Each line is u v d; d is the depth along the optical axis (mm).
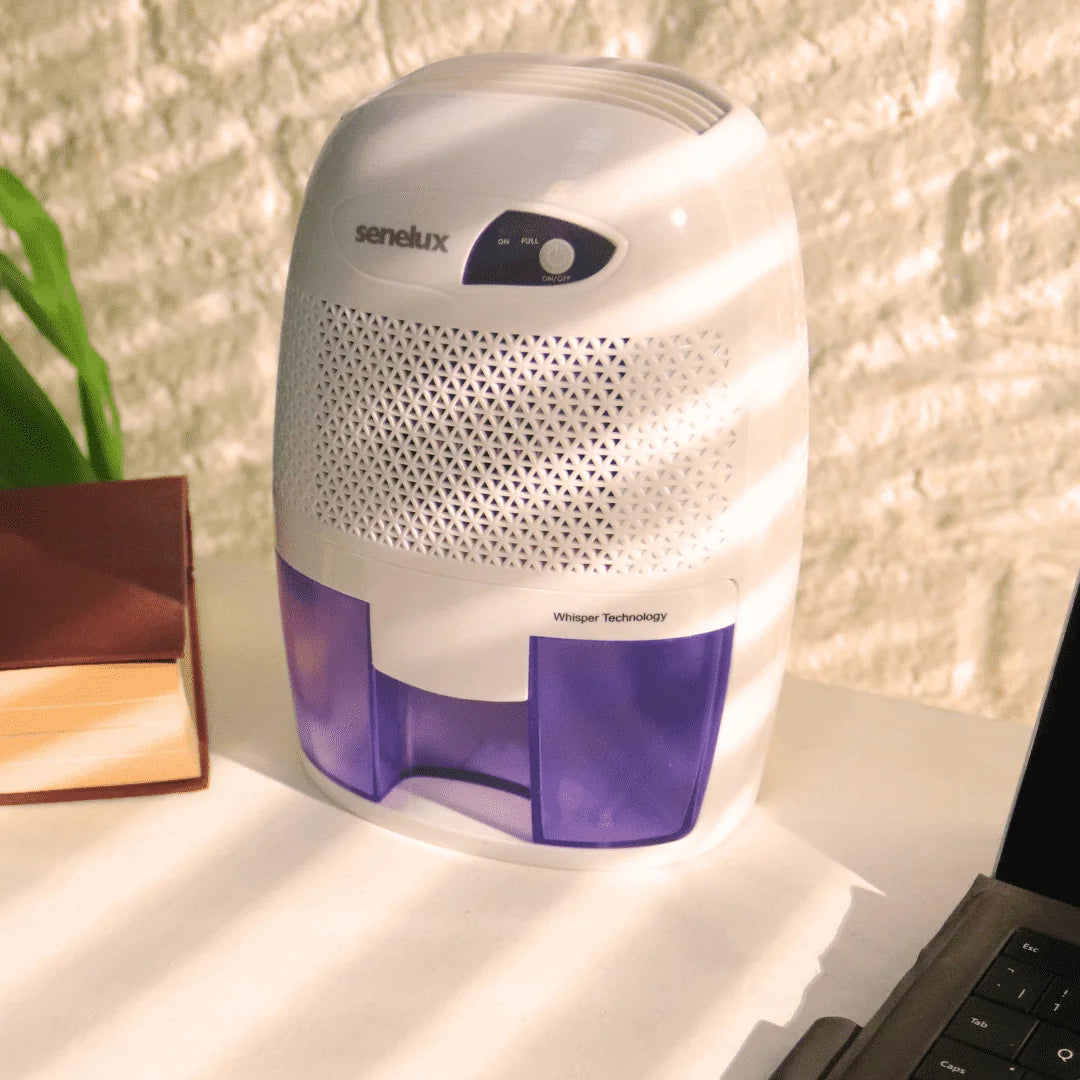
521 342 409
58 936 438
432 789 505
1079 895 427
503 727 494
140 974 423
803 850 495
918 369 667
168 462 860
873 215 645
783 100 638
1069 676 426
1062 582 681
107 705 483
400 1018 408
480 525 435
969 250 637
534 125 402
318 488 465
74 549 536
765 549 448
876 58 617
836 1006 417
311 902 458
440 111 414
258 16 729
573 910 459
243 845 488
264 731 563
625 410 411
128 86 773
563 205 397
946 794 533
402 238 418
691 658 447
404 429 435
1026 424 659
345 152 434
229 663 618
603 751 463
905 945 446
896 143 629
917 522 697
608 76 435
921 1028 375
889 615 720
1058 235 620
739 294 410
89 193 807
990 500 679
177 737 495
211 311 813
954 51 606
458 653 455
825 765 552
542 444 419
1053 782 429
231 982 420
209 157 774
